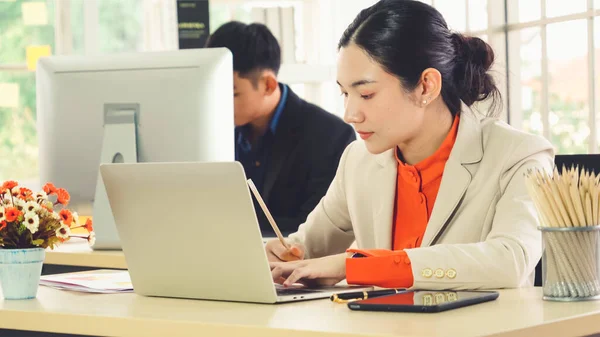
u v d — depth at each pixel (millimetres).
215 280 1555
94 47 4973
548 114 3863
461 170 1847
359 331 1187
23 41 4965
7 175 4969
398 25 1775
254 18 4559
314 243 2188
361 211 2039
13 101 4906
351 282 1611
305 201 3400
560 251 1456
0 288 1862
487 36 4020
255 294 1508
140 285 1676
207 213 1517
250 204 1454
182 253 1583
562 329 1276
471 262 1589
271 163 3438
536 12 3891
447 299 1412
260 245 1470
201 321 1331
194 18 4137
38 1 4922
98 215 2398
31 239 1675
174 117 2326
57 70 2494
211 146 2320
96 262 2326
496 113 1998
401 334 1154
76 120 2455
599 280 1481
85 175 2449
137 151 2369
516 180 1796
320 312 1385
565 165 2031
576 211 1459
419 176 1920
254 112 3334
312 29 4848
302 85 4898
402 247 1932
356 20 1814
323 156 3402
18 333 1623
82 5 4973
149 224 1612
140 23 5027
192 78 2316
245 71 3264
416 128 1826
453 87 1872
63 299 1659
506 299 1488
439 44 1826
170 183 1548
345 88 1800
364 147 2094
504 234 1687
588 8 3670
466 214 1836
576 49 3734
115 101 2396
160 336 1365
